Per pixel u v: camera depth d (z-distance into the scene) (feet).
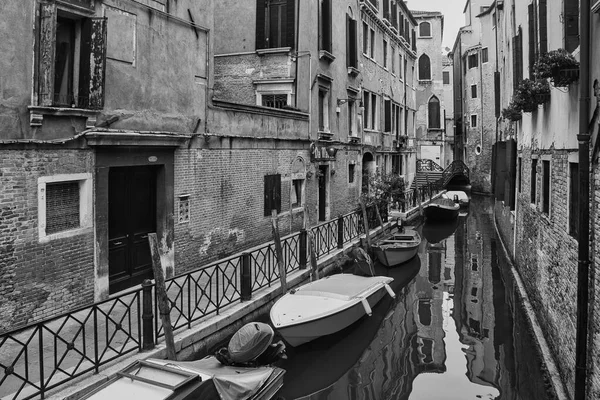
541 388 22.75
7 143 21.61
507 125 54.90
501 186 59.06
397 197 69.77
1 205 21.57
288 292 30.50
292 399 23.80
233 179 38.37
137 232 30.37
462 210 96.84
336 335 29.04
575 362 18.10
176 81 31.86
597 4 16.24
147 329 21.03
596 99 16.63
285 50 48.88
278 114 44.45
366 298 31.37
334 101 57.72
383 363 27.61
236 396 17.79
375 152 73.87
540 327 27.89
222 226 37.24
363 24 68.95
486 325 33.19
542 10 27.12
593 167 16.93
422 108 132.77
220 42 52.08
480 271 48.55
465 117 134.92
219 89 52.19
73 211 25.50
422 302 38.60
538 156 30.48
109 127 26.76
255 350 20.57
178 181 32.58
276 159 44.55
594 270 16.78
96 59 25.13
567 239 21.01
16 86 22.00
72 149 24.79
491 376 25.50
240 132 39.11
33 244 22.98
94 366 18.54
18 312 22.40
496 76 64.18
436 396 23.50
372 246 47.60
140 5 28.68
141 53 28.91
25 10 22.22
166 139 30.66
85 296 25.82
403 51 91.71
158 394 15.75
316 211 53.06
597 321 16.29
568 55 19.31
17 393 15.84
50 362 19.36
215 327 24.57
